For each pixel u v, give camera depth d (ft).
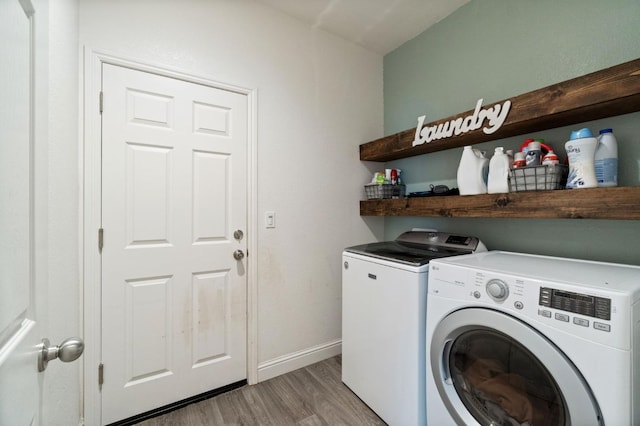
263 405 5.28
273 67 6.26
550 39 4.73
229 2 5.71
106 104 4.58
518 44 5.16
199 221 5.42
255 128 6.00
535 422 3.12
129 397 4.79
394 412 4.57
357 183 7.63
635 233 3.92
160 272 5.05
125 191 4.74
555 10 4.67
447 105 6.43
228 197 5.74
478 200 4.87
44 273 2.02
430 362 4.06
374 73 7.96
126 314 4.76
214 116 5.56
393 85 7.82
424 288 4.25
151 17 4.94
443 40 6.52
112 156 4.63
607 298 2.53
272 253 6.26
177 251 5.20
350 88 7.49
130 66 4.76
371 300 5.04
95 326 4.49
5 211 1.43
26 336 1.65
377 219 8.00
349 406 5.24
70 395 3.89
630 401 2.44
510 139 5.29
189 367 5.34
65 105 3.75
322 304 7.01
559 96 3.88
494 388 3.51
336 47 7.22
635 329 2.50
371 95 7.90
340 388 5.78
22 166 1.65
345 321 5.73
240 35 5.83
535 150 4.32
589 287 2.67
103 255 4.56
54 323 3.32
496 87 5.50
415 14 6.40
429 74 6.83
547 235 4.81
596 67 4.21
